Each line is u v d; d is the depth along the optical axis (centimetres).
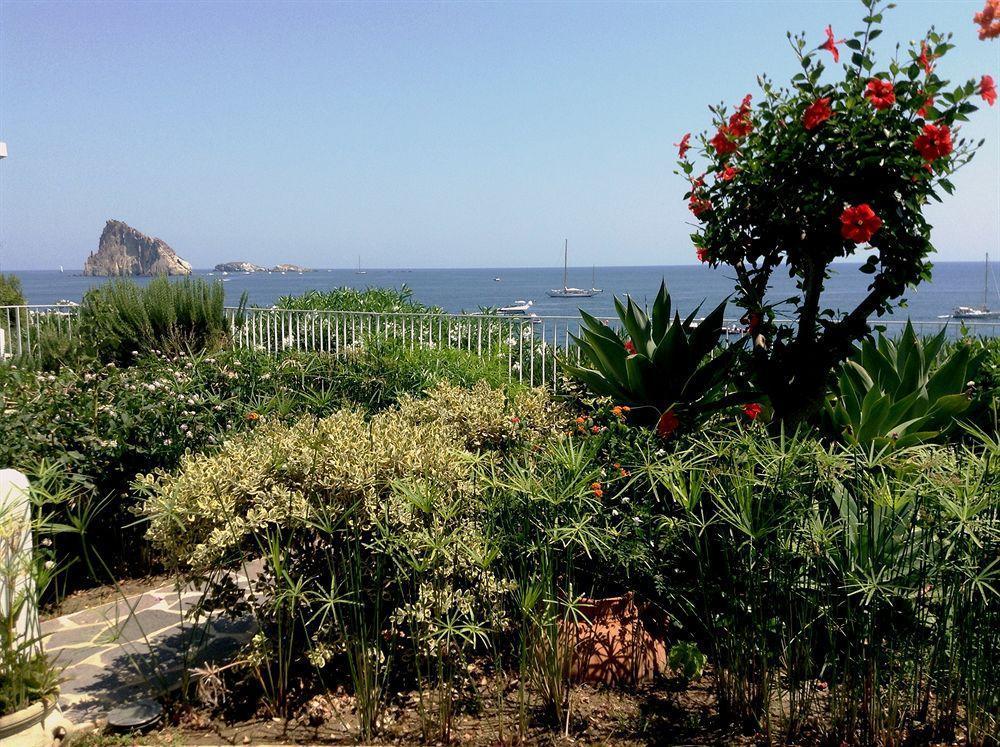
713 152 495
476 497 371
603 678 352
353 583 341
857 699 303
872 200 447
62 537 516
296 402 671
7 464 475
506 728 326
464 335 1189
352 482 343
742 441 361
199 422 577
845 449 340
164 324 1214
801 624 309
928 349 606
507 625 352
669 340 508
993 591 277
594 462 403
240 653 359
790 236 474
